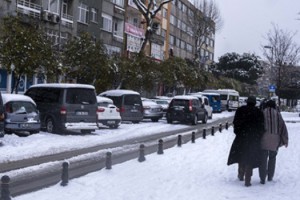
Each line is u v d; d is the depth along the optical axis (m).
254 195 9.24
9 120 17.83
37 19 31.67
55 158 13.89
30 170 11.73
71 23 38.50
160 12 67.75
